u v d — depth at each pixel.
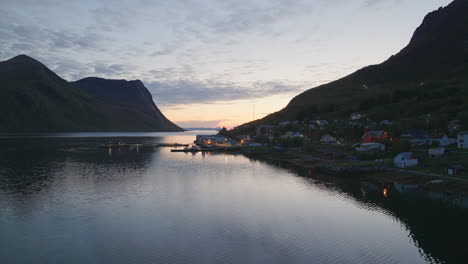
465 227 39.62
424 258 31.48
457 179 60.81
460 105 147.62
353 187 63.44
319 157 107.38
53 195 56.69
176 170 88.19
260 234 37.88
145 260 31.16
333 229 39.53
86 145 196.38
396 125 122.38
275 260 31.08
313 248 33.88
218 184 67.19
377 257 31.75
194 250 33.44
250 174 80.62
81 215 45.09
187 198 54.81
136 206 49.75
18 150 151.25
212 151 156.62
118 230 39.28
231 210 47.62
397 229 39.31
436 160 76.31
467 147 85.56
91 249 33.78
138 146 194.50
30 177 74.94
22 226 40.66
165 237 37.00
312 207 49.09
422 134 108.31
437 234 37.50
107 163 104.38
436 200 51.97
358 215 44.97
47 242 35.59
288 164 100.81
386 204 50.28
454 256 31.84
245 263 30.47
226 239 36.38
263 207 49.19
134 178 74.50
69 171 85.06
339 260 31.09
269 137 185.50
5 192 58.75
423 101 185.00
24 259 31.48
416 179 65.94
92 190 60.94
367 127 145.25
